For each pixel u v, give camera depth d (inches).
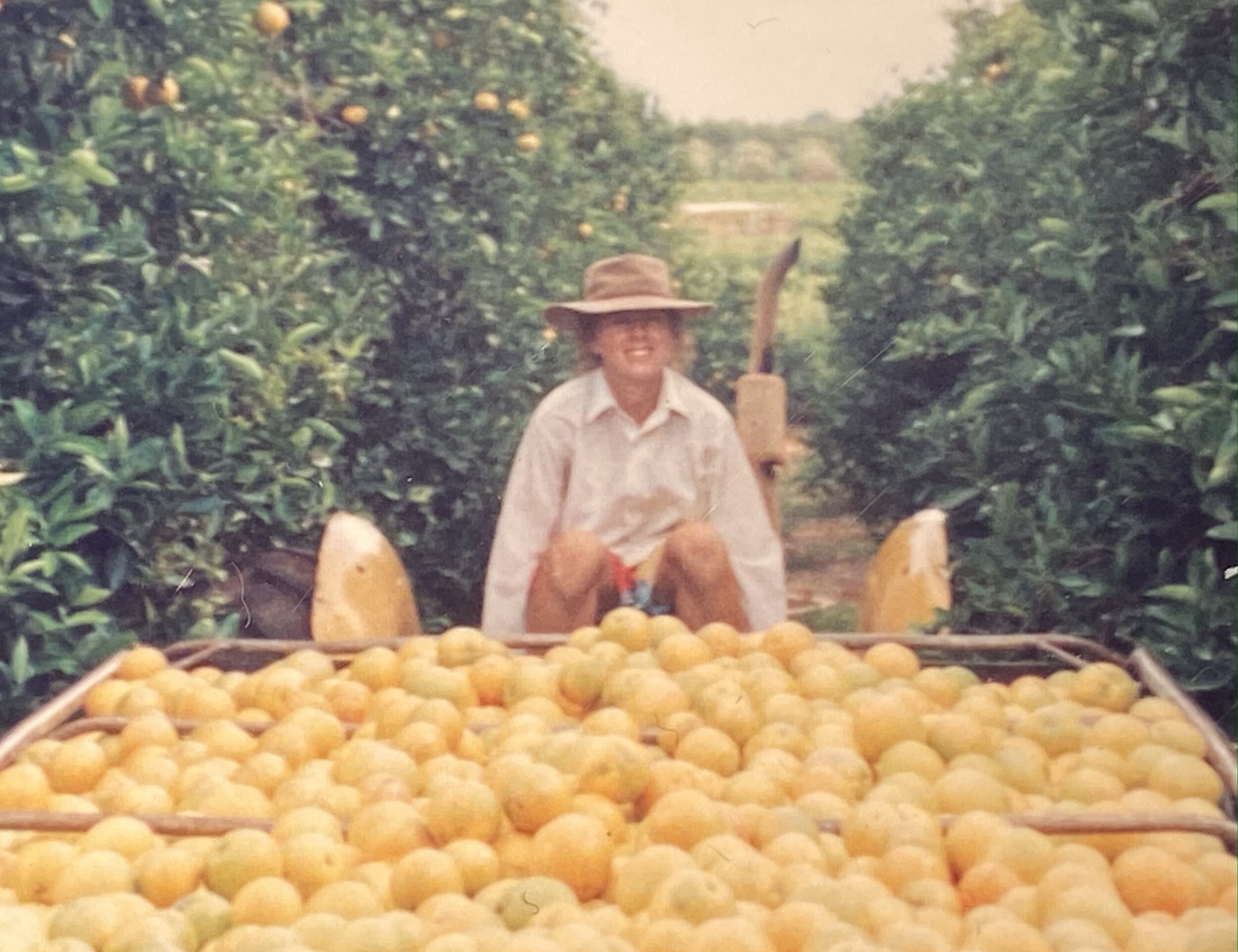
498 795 75.2
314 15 154.6
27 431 106.2
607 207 173.3
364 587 127.0
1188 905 66.2
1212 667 97.0
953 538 134.3
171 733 88.2
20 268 109.9
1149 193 103.2
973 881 67.9
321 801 76.6
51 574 104.3
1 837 75.9
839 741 84.2
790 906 62.9
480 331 166.1
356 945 60.9
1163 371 102.5
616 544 132.6
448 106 167.2
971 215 141.2
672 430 132.1
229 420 124.5
